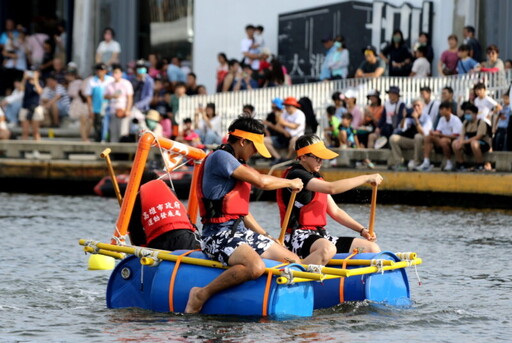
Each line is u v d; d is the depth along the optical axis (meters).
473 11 46.47
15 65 58.69
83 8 60.41
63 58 60.72
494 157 38.03
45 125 54.44
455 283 20.97
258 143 16.92
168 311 17.12
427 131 39.31
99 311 17.70
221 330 15.88
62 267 22.91
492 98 40.72
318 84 46.00
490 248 26.36
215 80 55.91
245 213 16.92
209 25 56.03
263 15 53.69
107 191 43.28
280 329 15.99
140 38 60.09
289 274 16.23
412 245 26.89
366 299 17.59
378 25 48.22
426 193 38.94
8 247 26.20
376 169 40.38
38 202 41.00
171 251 17.73
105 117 47.19
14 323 16.77
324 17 50.44
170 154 19.50
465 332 16.19
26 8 67.25
